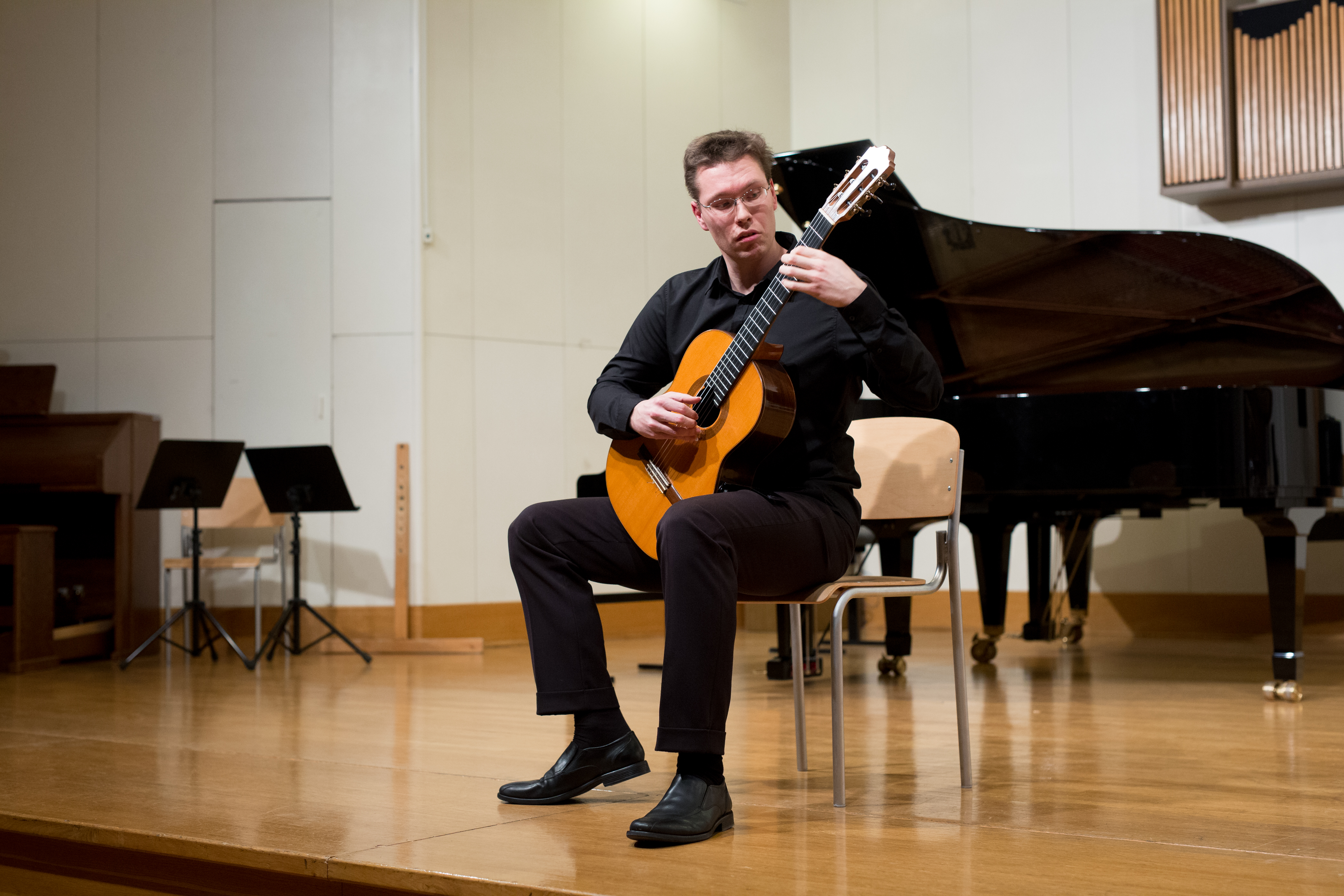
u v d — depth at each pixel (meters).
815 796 2.11
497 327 6.25
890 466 2.25
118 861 1.97
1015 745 2.70
